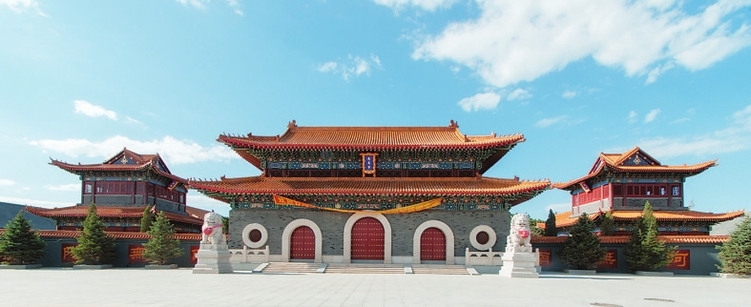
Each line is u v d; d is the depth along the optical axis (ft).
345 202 158.92
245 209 158.81
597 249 162.30
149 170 219.20
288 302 72.74
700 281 132.87
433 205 155.22
